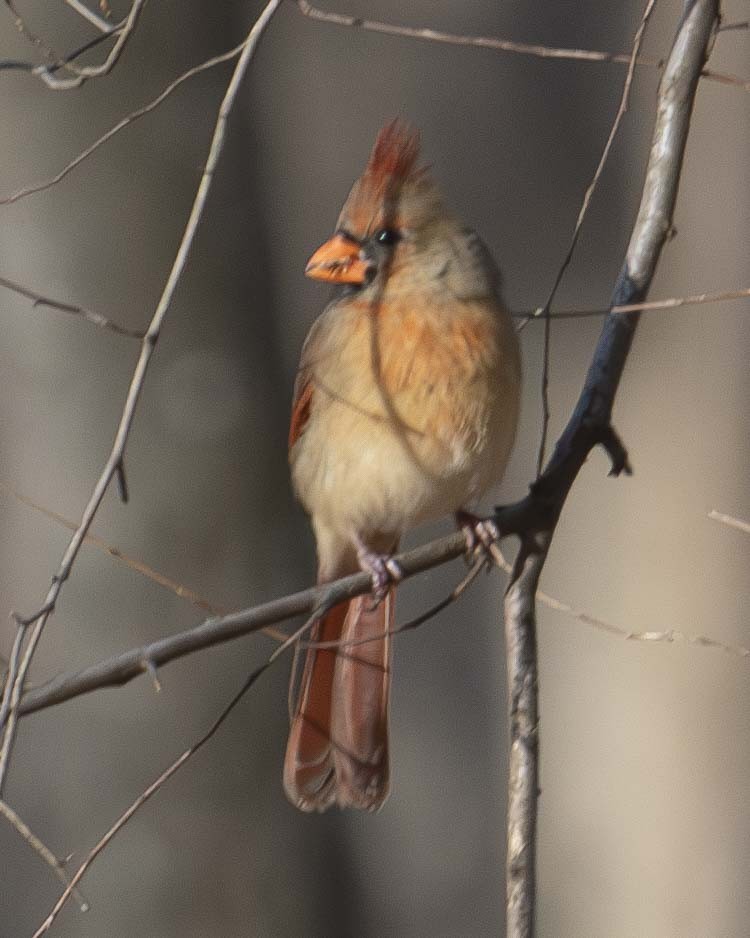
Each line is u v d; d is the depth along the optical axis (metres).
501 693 17.11
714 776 13.02
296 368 11.73
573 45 18.81
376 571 6.97
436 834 16.69
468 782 16.92
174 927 10.27
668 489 12.95
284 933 10.50
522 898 6.39
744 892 12.98
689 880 13.12
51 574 10.05
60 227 10.03
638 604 13.22
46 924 5.89
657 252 7.10
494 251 18.41
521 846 6.43
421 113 19.14
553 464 6.83
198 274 10.27
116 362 10.10
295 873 10.59
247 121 10.63
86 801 10.25
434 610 6.74
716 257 12.43
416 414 8.01
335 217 18.75
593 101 18.67
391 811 16.67
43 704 6.45
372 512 8.38
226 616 6.65
